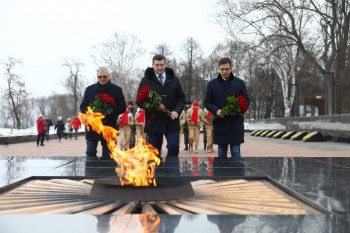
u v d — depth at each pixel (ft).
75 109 224.94
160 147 24.62
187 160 23.15
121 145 57.31
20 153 58.34
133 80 194.70
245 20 112.27
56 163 21.59
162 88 24.14
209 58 225.76
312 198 12.08
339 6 101.55
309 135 76.23
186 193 12.55
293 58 127.54
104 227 8.71
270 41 119.55
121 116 56.24
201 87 224.74
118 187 12.05
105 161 22.75
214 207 11.59
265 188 14.85
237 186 15.23
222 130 24.81
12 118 228.63
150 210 11.21
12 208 11.58
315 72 168.04
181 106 24.32
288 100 129.80
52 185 15.29
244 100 23.79
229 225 8.91
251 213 10.96
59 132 103.55
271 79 187.62
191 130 56.39
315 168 19.43
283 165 20.76
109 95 26.66
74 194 13.43
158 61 24.11
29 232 8.38
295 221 9.25
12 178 15.98
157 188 11.96
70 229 8.58
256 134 121.08
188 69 220.43
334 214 9.99
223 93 24.97
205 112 56.70
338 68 104.01
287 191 13.80
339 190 13.34
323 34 111.65
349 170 18.67
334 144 65.92
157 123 23.90
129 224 8.95
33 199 12.66
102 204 11.77
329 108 98.53
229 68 24.91
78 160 23.35
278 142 80.89
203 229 8.62
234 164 21.30
